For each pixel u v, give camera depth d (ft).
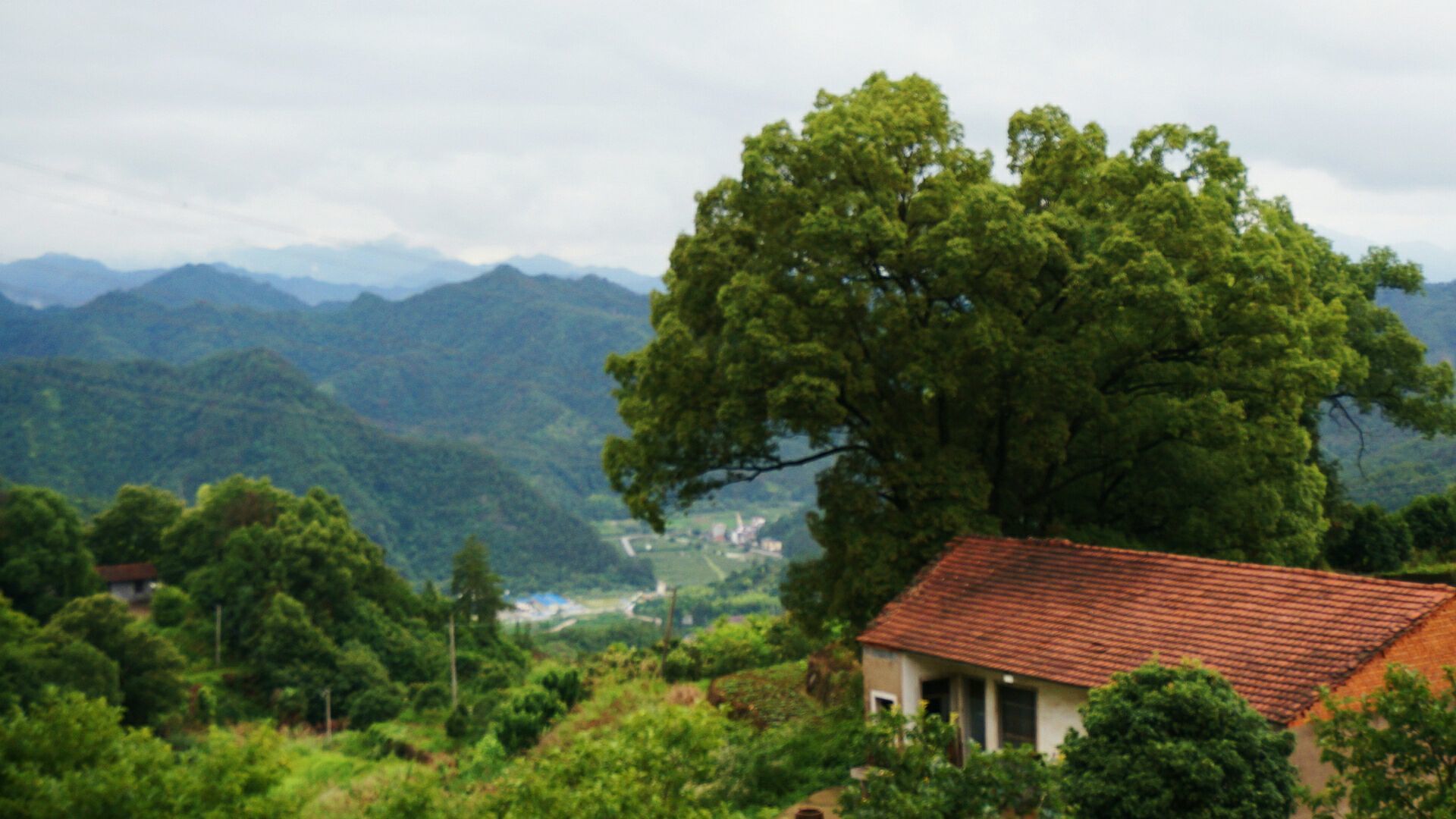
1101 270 70.64
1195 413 74.74
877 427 73.72
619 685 111.24
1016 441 75.10
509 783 48.67
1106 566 56.70
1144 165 79.82
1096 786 37.06
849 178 73.87
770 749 65.10
